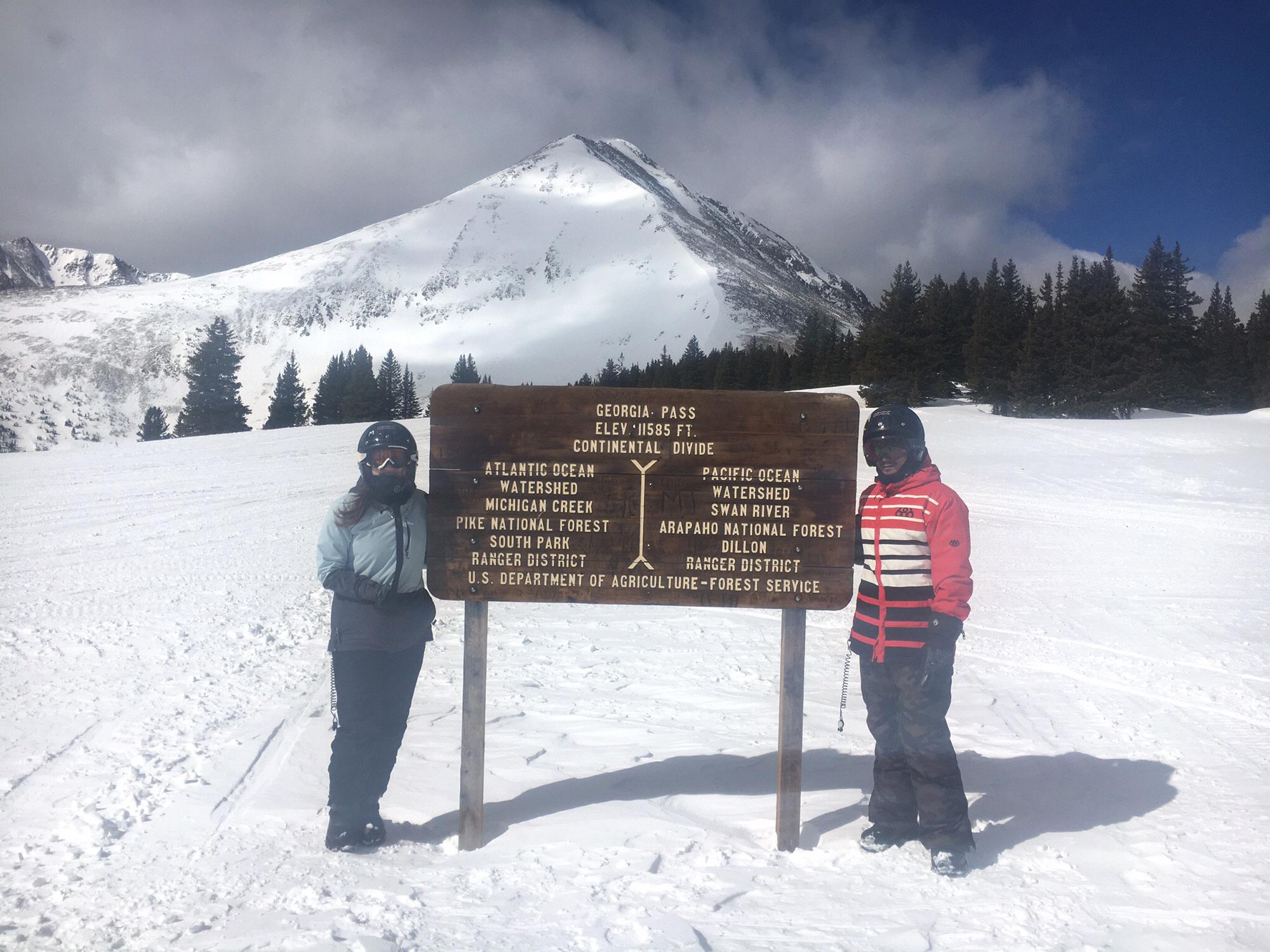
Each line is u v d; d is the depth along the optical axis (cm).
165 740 537
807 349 10094
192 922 326
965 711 639
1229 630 927
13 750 514
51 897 347
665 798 466
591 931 320
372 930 320
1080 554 1496
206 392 10012
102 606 942
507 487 423
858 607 426
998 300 7644
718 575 424
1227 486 2562
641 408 423
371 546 416
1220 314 9544
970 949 315
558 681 705
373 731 409
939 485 409
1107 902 354
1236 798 469
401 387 12638
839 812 453
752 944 316
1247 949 316
